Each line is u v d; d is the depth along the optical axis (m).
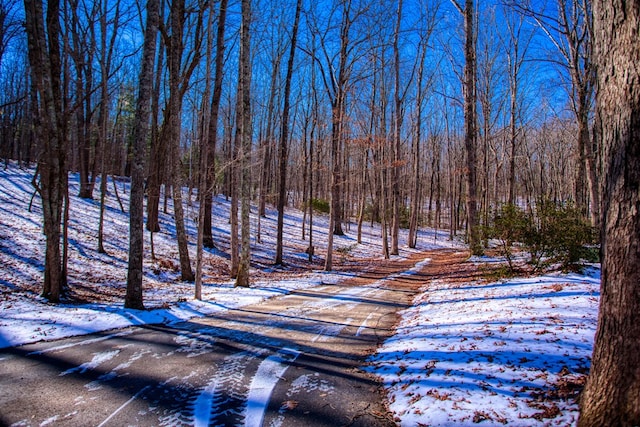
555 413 3.34
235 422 3.71
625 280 2.71
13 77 31.94
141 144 8.37
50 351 5.59
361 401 4.25
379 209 43.56
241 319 8.20
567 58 15.07
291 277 15.30
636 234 2.67
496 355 4.80
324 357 5.78
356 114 25.27
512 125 21.88
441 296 9.61
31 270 10.65
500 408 3.60
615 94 2.82
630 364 2.65
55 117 8.55
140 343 6.17
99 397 4.16
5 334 6.07
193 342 6.35
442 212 61.97
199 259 10.26
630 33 2.73
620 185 2.76
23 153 38.47
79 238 14.43
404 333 6.78
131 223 8.41
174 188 13.12
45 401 4.02
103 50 13.59
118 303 9.13
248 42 12.44
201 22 11.66
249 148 12.66
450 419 3.56
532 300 7.33
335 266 19.64
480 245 16.73
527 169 37.97
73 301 8.93
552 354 4.58
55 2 8.78
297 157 40.34
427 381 4.42
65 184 9.64
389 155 23.34
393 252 25.27
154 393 4.31
